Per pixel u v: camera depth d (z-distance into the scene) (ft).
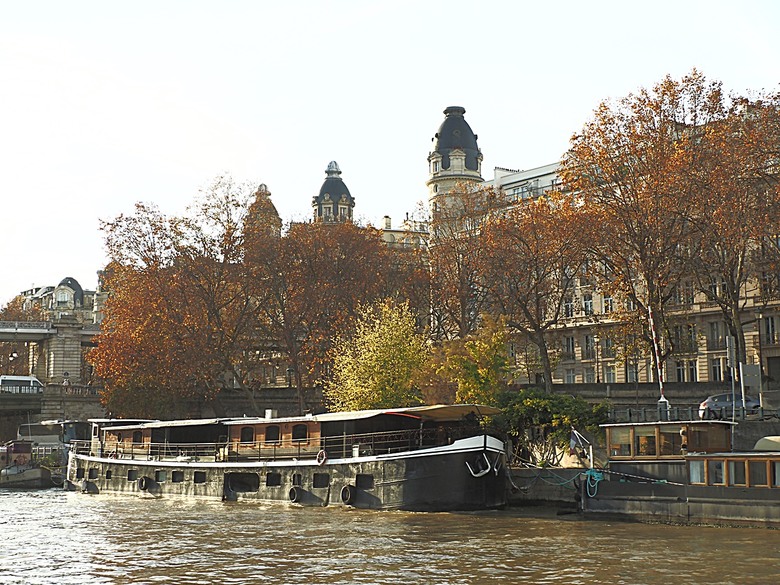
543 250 257.75
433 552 121.70
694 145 226.58
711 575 104.01
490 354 208.85
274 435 193.47
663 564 110.42
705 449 146.41
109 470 226.79
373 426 180.55
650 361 282.15
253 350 323.16
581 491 154.20
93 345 461.37
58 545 134.72
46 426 326.85
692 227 231.71
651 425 149.59
